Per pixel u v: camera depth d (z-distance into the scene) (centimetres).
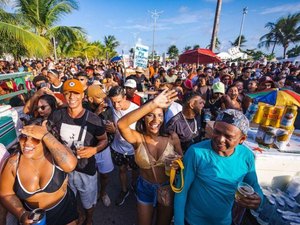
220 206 172
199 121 345
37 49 974
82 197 267
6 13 1007
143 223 233
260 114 241
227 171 163
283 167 227
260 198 157
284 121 232
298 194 220
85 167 249
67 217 202
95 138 257
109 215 315
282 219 198
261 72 1231
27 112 315
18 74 353
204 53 838
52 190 179
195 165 170
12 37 920
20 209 165
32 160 169
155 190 217
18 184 169
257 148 237
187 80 612
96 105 346
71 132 244
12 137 267
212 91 479
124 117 195
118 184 393
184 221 190
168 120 314
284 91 243
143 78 830
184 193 176
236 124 148
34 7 1664
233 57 1772
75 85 233
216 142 156
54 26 1856
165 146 213
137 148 214
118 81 882
